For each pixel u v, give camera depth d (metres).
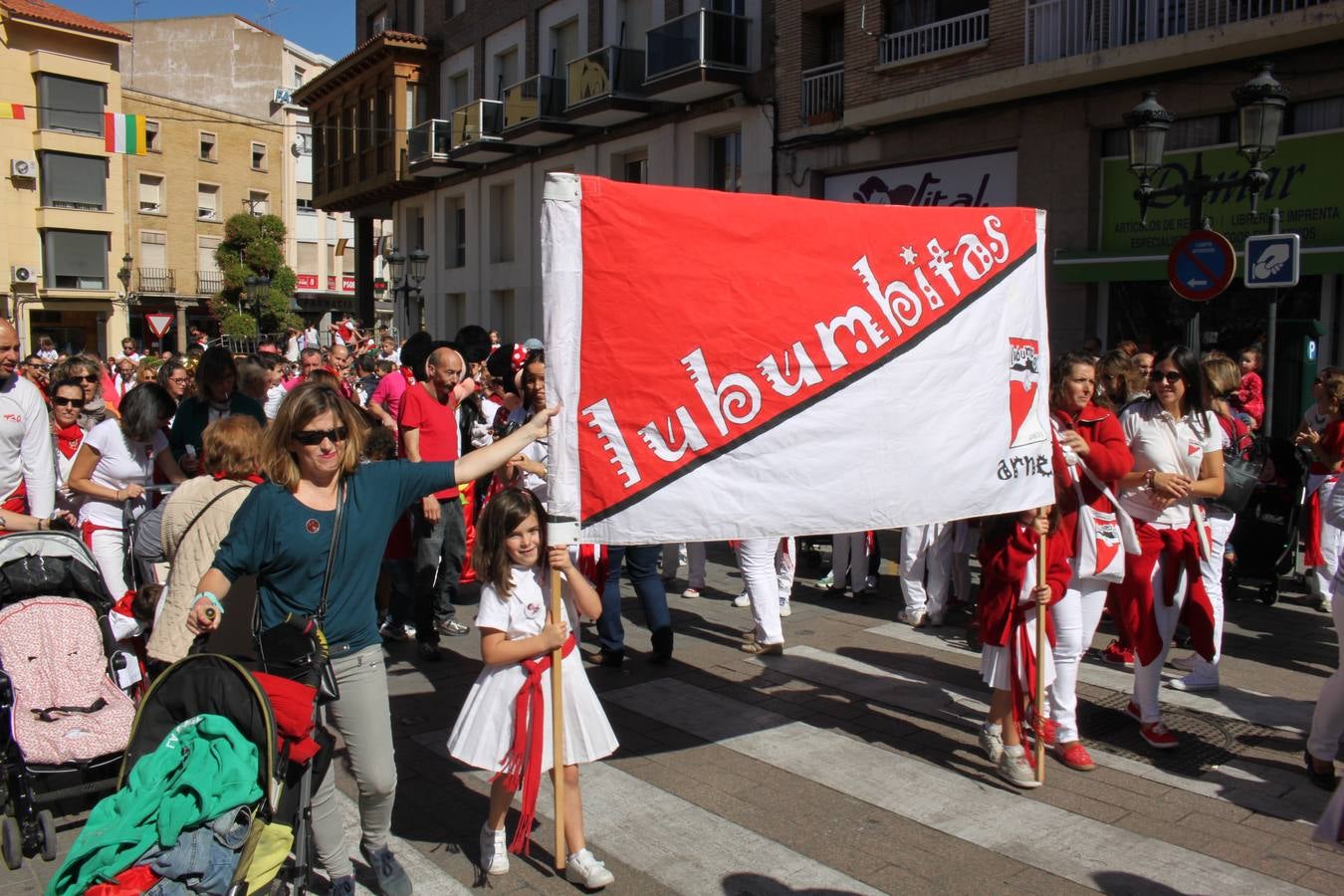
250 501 3.40
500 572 3.81
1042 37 12.97
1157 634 5.13
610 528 3.97
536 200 24.14
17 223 40.19
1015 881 3.89
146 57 53.31
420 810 4.55
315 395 3.39
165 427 6.39
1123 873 3.94
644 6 20.73
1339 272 10.73
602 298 3.94
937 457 4.62
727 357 4.16
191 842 2.90
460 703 5.93
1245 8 11.41
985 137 14.01
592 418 3.95
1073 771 4.92
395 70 28.39
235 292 47.66
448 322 28.80
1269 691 6.04
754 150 17.88
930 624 7.56
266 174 54.62
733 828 4.34
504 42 25.64
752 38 18.05
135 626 5.13
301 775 3.27
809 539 9.37
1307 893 3.79
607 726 4.00
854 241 4.44
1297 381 11.48
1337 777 4.75
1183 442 5.21
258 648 3.40
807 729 5.48
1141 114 9.07
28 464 5.90
